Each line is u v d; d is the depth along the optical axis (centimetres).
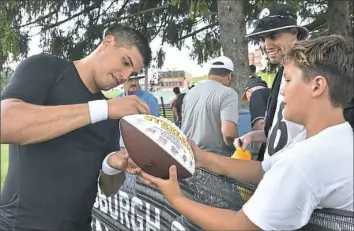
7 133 163
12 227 187
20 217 186
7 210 189
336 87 133
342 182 130
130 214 274
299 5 680
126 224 280
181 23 910
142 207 259
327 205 134
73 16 906
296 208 130
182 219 210
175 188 158
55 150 185
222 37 601
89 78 190
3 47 754
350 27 757
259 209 131
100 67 187
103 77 188
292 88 138
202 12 614
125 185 278
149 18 902
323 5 870
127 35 188
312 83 135
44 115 165
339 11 737
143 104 181
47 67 183
